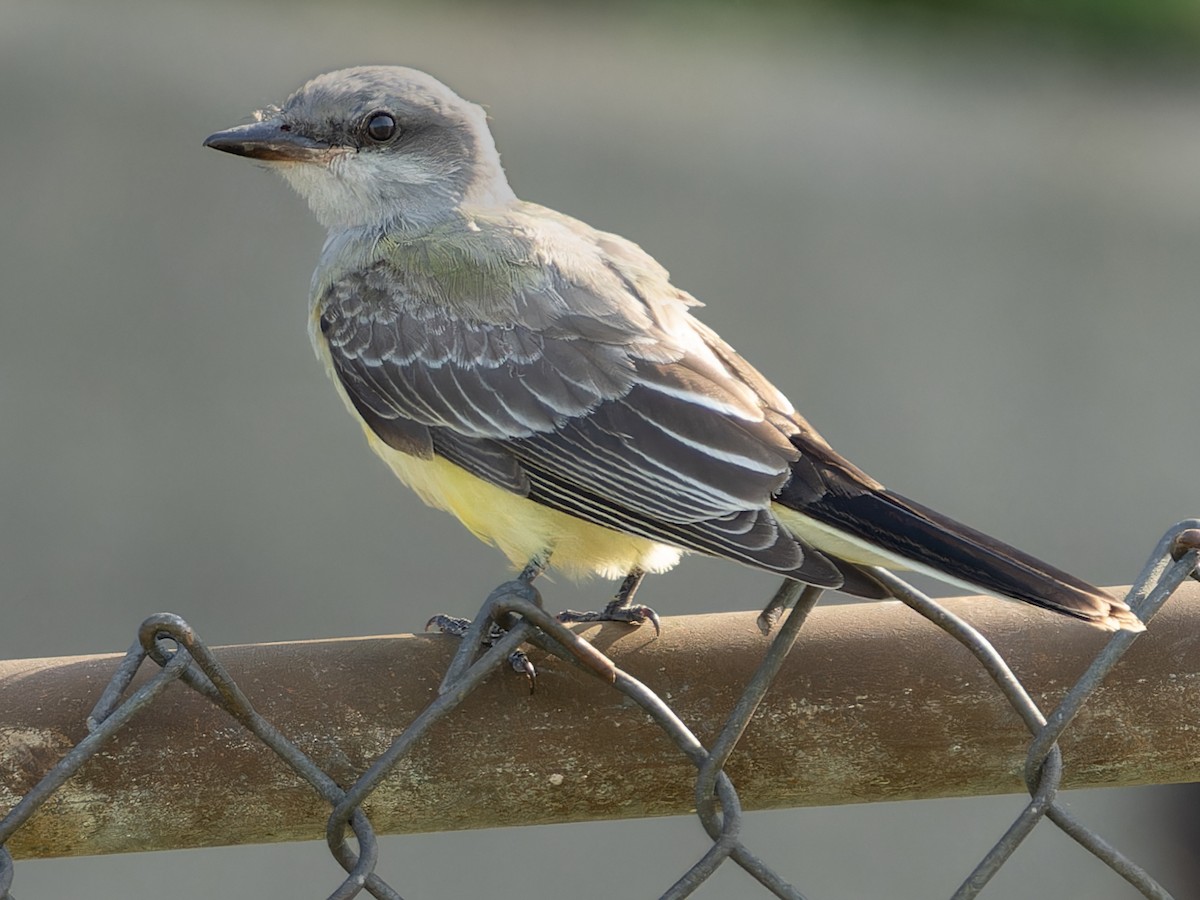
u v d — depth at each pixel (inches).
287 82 679.1
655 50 836.6
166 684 123.3
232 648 133.9
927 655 138.8
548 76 764.6
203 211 601.0
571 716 134.8
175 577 495.8
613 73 787.4
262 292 583.8
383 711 132.9
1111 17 985.5
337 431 545.6
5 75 628.1
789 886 134.2
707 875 134.3
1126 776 143.9
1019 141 834.8
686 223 688.4
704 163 725.9
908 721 138.6
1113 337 682.8
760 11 892.6
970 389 644.1
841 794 141.0
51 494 509.4
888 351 650.8
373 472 533.6
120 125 609.3
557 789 135.9
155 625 121.3
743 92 804.6
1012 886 448.1
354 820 129.9
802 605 134.6
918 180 753.6
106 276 576.4
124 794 128.0
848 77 876.0
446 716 133.2
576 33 820.6
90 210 589.6
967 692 138.6
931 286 686.5
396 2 795.4
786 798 140.8
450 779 133.8
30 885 413.4
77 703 128.4
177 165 612.7
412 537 514.9
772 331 649.6
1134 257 729.0
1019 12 978.7
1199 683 141.5
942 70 919.0
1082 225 748.6
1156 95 941.8
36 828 127.3
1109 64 965.8
